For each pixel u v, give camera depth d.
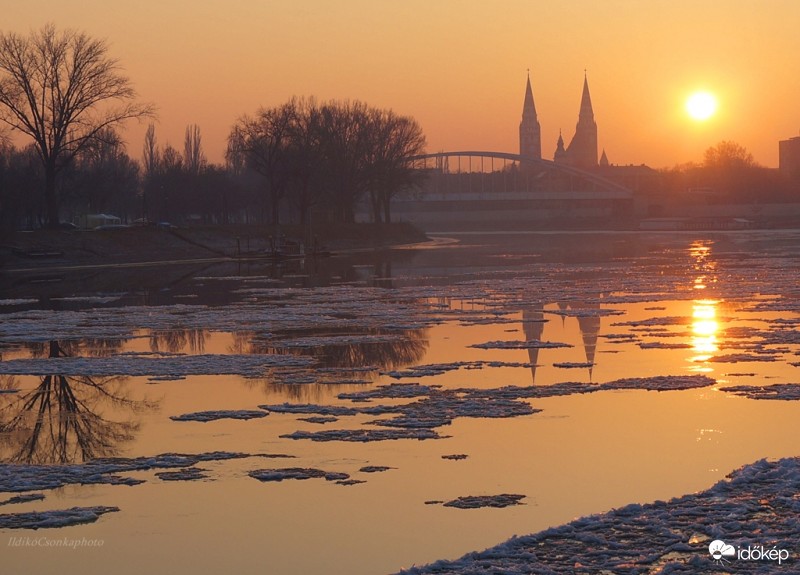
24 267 113.19
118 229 137.62
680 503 21.77
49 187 125.44
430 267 112.00
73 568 19.86
